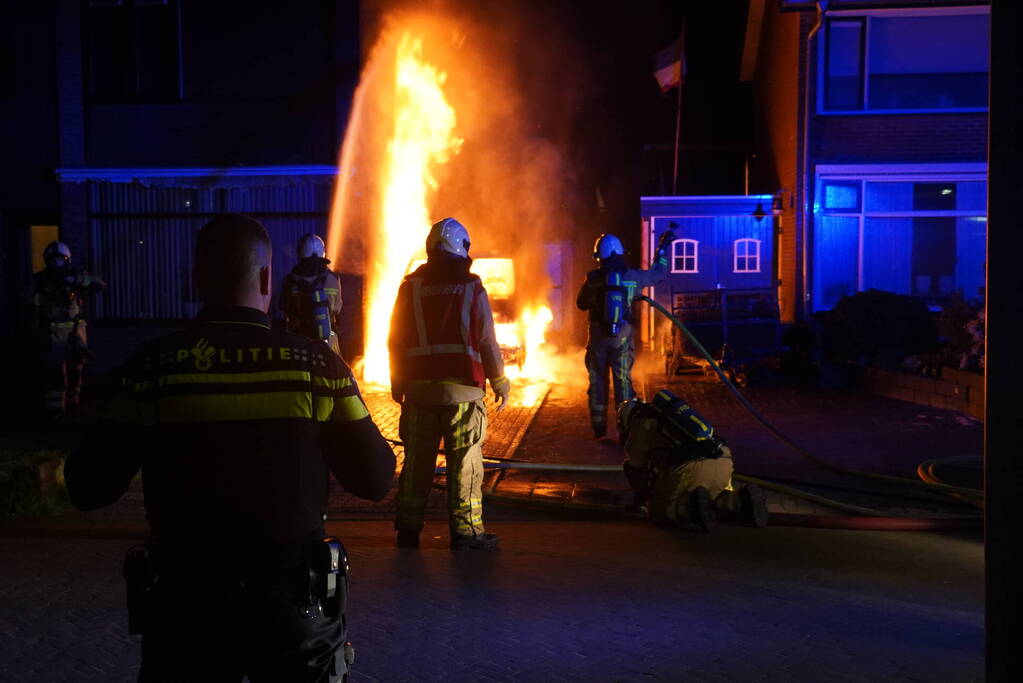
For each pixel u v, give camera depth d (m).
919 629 4.51
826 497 7.24
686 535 6.28
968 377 11.02
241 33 15.38
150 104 15.50
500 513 7.01
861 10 15.66
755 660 4.13
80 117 15.52
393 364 5.93
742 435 9.91
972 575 5.39
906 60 16.02
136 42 15.45
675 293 14.80
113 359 15.67
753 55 20.11
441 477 8.06
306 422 2.35
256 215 15.42
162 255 15.59
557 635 4.43
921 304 14.12
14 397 13.06
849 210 16.25
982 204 16.05
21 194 15.87
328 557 2.29
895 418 10.92
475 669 4.03
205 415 2.29
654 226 17.67
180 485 2.27
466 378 5.79
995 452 2.59
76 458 2.33
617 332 9.44
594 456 8.96
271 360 2.35
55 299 10.91
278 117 15.41
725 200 17.45
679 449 6.42
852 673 3.99
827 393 13.16
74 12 15.43
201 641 2.25
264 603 2.24
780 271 17.47
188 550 2.27
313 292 8.34
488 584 5.21
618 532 6.38
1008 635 2.57
